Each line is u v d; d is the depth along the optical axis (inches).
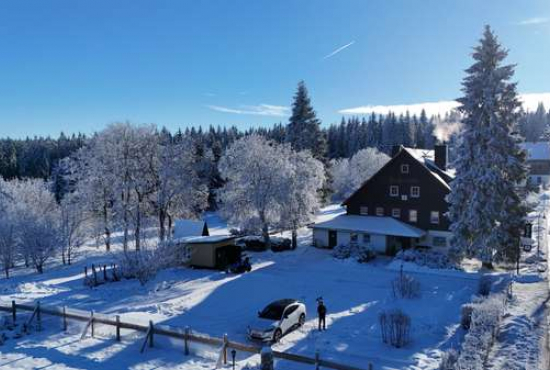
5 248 1433.3
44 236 1471.5
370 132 5497.1
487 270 1326.3
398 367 633.6
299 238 2026.3
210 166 3129.9
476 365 579.5
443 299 1034.7
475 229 1294.3
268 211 1729.8
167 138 1972.2
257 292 1101.7
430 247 1678.2
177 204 1962.4
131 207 1754.4
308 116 2586.1
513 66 1272.1
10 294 1069.1
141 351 665.0
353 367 557.0
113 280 1205.7
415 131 5531.5
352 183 3464.6
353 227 1708.9
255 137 1833.2
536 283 1122.7
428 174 1672.0
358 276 1295.5
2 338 708.7
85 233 1731.1
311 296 1069.1
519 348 685.9
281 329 767.7
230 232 2078.0
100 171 1736.0
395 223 1681.8
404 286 1059.3
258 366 602.9
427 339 762.8
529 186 1328.7
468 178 1320.1
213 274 1314.0
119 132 1756.9
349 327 831.7
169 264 1270.9
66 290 1109.1
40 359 629.6
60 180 3029.0
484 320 736.3
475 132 1305.4
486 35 1299.2
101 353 657.6
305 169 1882.4
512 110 1298.0
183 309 948.0
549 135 3927.2
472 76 1322.6
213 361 635.5
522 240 1561.3
